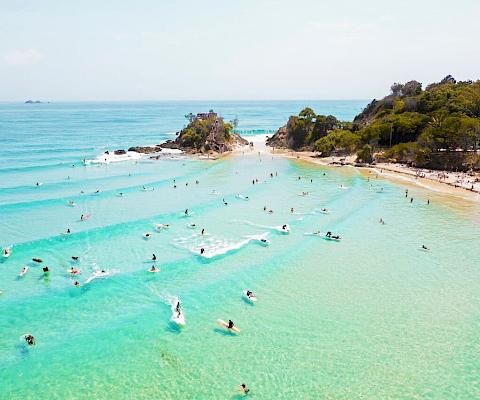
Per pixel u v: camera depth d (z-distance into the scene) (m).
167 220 58.81
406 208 65.94
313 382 26.19
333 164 110.50
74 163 106.00
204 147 131.88
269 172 98.62
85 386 25.64
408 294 37.75
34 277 40.16
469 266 43.84
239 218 60.22
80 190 76.12
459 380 26.41
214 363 28.03
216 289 38.56
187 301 36.31
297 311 34.81
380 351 29.39
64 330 31.56
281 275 41.66
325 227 56.44
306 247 49.19
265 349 29.61
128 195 73.50
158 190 77.75
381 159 109.50
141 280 40.06
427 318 33.72
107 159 113.88
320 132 142.00
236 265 43.94
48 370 27.02
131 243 49.78
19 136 167.62
